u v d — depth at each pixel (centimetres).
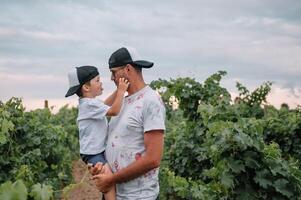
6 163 749
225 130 529
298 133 929
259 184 522
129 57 361
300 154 920
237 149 529
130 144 358
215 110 764
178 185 655
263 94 1018
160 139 349
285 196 536
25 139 858
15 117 858
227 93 930
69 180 1123
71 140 1534
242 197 528
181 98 938
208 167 891
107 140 383
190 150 910
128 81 364
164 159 1029
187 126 933
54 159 1011
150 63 365
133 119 355
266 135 948
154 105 352
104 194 368
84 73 420
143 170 347
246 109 992
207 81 934
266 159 538
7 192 257
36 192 288
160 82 940
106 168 369
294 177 536
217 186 538
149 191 357
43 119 1095
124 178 352
